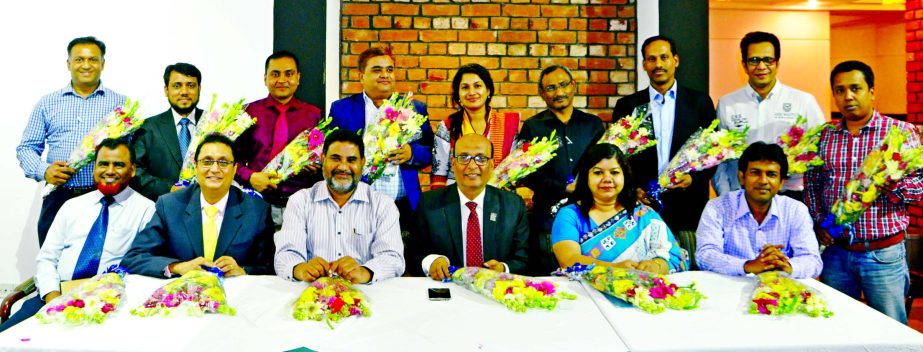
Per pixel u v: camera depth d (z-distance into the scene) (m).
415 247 2.65
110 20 3.80
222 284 1.99
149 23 3.81
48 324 1.70
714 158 2.84
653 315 1.80
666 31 4.07
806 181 2.87
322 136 2.91
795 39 5.25
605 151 2.35
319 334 1.64
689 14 4.07
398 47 4.15
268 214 2.58
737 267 2.22
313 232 2.44
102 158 2.50
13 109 3.85
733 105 3.24
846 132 2.71
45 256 2.56
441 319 1.76
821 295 1.91
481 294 2.02
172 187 2.91
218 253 2.44
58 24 3.80
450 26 4.16
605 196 2.35
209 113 2.94
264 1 3.87
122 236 2.57
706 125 3.20
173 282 1.89
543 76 3.21
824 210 2.79
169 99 3.15
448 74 4.18
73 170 2.99
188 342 1.58
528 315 1.81
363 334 1.64
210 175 2.38
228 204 2.49
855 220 2.55
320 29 3.97
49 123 3.35
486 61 4.18
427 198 2.66
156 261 2.25
